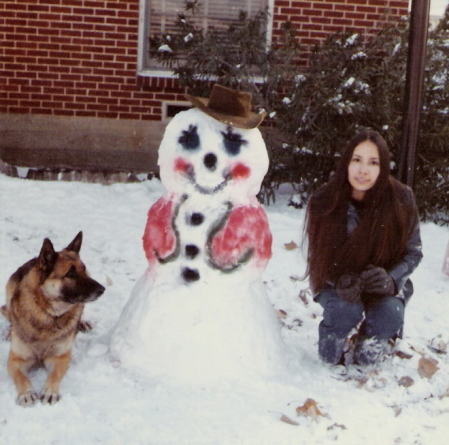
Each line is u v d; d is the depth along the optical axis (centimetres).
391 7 876
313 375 426
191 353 402
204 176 400
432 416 385
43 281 384
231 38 820
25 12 863
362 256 416
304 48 843
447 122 781
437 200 807
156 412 368
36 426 349
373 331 427
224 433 352
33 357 398
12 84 880
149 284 422
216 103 405
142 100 888
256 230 408
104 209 727
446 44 793
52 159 896
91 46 874
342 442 352
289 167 802
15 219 667
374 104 774
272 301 546
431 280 609
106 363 414
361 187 409
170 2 902
